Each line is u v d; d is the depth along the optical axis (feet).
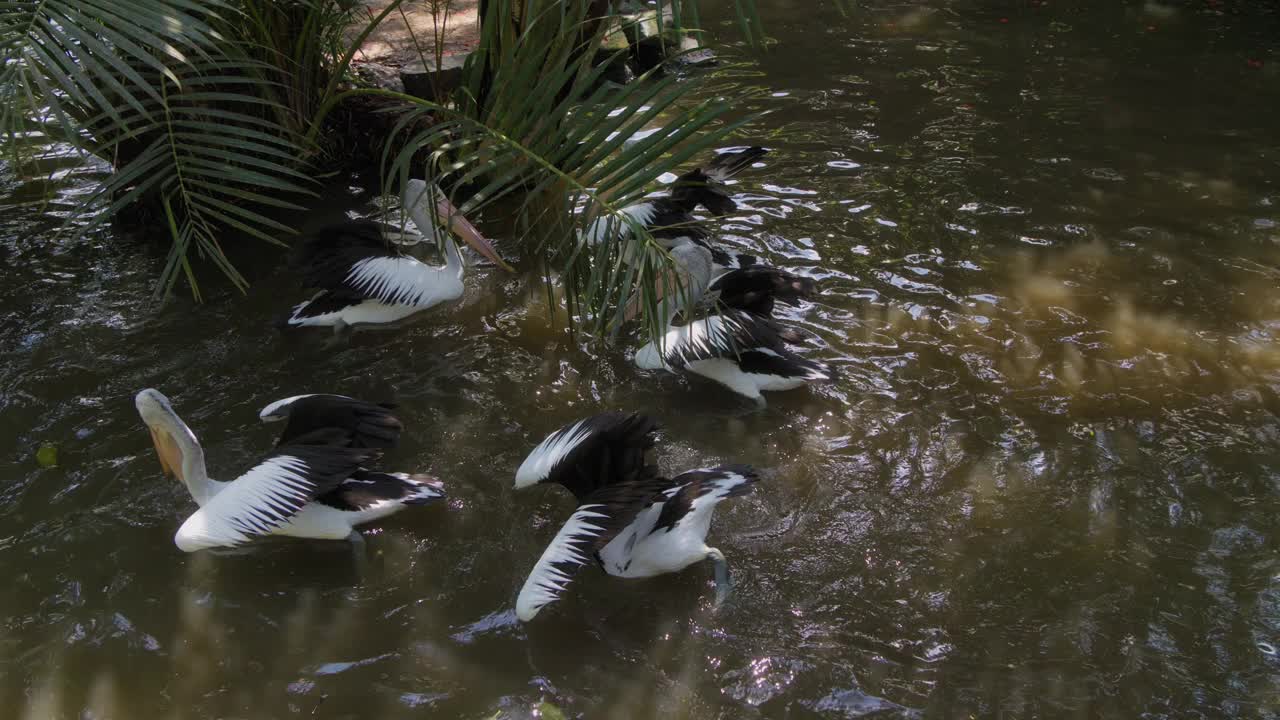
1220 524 15.74
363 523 16.08
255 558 15.46
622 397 18.99
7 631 14.12
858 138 29.17
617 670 13.58
